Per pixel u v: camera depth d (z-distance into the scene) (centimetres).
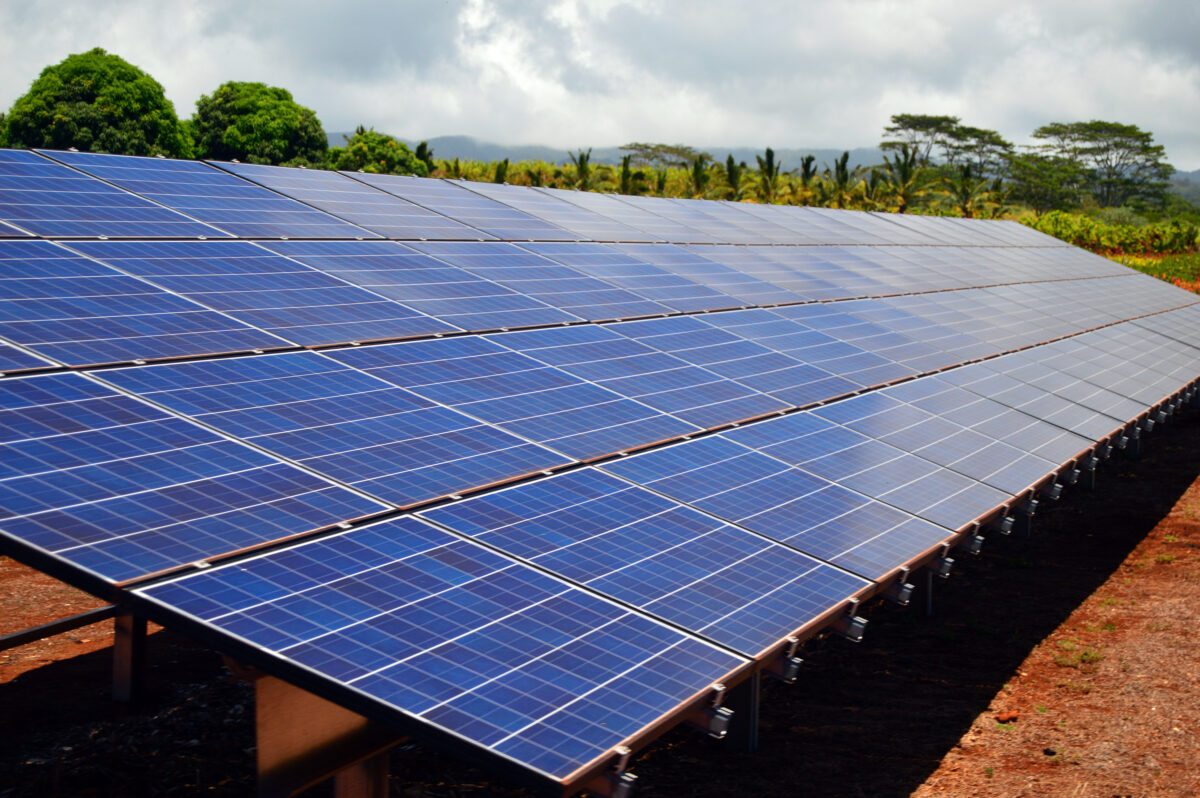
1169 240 9869
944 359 1925
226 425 909
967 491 1273
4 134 6612
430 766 1182
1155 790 1164
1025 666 1551
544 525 898
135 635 1305
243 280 1266
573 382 1255
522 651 709
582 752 616
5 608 1700
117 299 1097
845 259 2708
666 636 775
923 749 1270
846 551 1011
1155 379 2369
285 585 710
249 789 1095
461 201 2098
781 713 1375
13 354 916
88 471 773
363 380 1084
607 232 2192
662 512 988
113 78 6600
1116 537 2280
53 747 1175
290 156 8394
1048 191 18488
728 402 1352
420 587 753
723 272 2106
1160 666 1533
